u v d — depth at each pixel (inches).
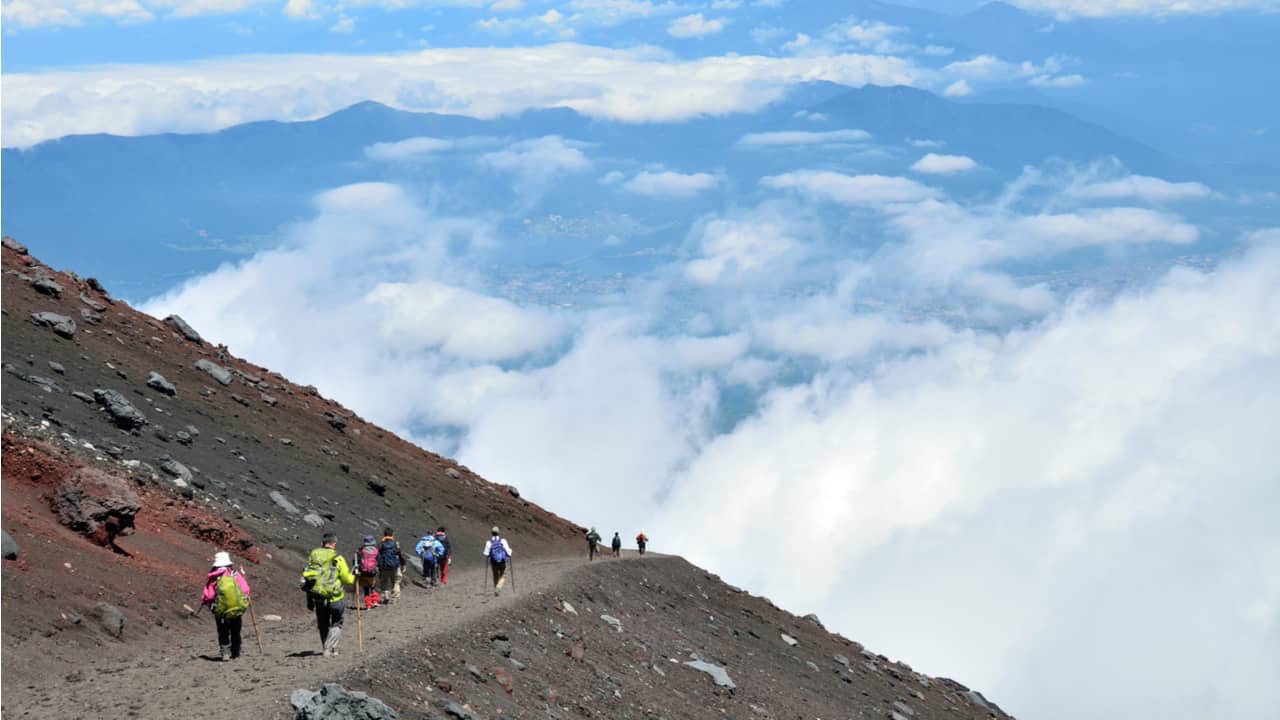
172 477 1164.5
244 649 706.2
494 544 1107.3
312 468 1617.9
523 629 921.5
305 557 1146.7
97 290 1919.3
